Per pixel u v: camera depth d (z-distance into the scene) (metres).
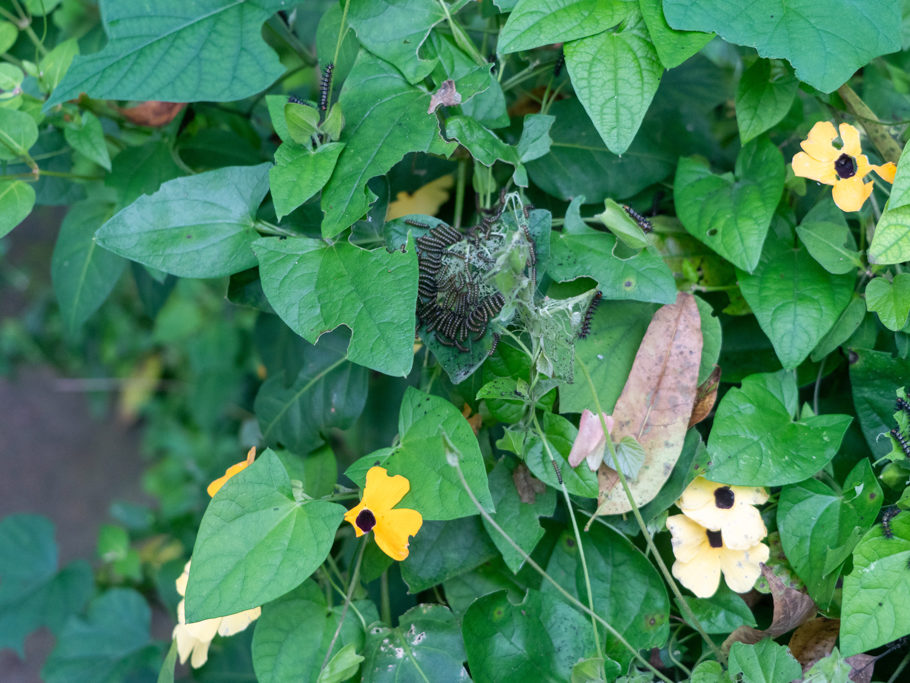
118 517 0.97
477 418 0.55
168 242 0.50
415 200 0.63
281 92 0.71
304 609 0.51
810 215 0.53
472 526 0.53
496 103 0.53
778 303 0.52
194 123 0.66
